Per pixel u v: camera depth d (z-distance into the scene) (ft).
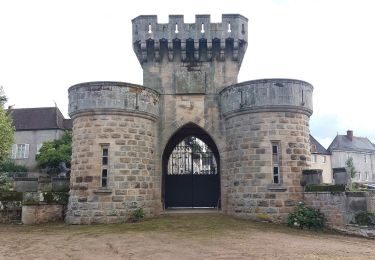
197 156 89.10
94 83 65.51
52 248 42.78
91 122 65.10
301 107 65.51
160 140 73.82
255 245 43.42
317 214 59.00
